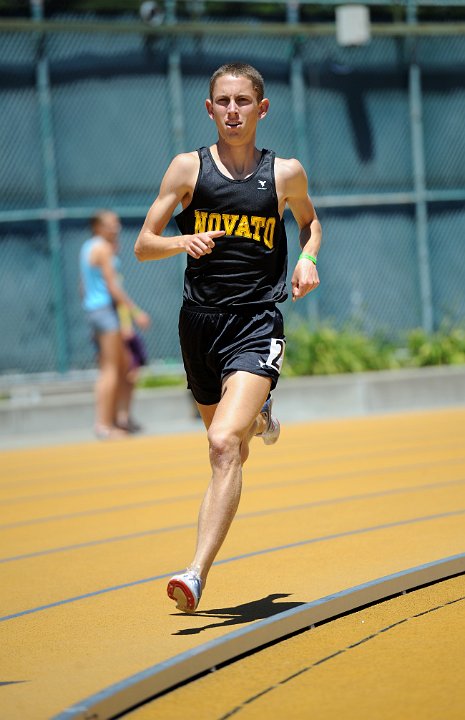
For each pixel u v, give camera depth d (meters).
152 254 12.77
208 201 12.89
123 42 44.84
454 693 9.70
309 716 9.34
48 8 44.03
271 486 24.14
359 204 48.28
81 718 9.02
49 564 16.89
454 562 14.61
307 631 12.12
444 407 43.16
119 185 44.88
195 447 33.12
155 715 9.57
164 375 44.75
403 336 48.97
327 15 47.81
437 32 48.72
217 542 12.09
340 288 48.16
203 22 46.19
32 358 43.69
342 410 42.53
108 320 36.09
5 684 10.66
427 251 49.34
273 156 13.16
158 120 45.41
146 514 21.38
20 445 36.75
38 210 43.72
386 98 48.84
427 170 49.56
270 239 13.05
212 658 10.82
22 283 43.59
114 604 13.92
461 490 21.94
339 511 20.23
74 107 44.28
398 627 12.05
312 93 47.66
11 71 43.41
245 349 12.88
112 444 35.16
